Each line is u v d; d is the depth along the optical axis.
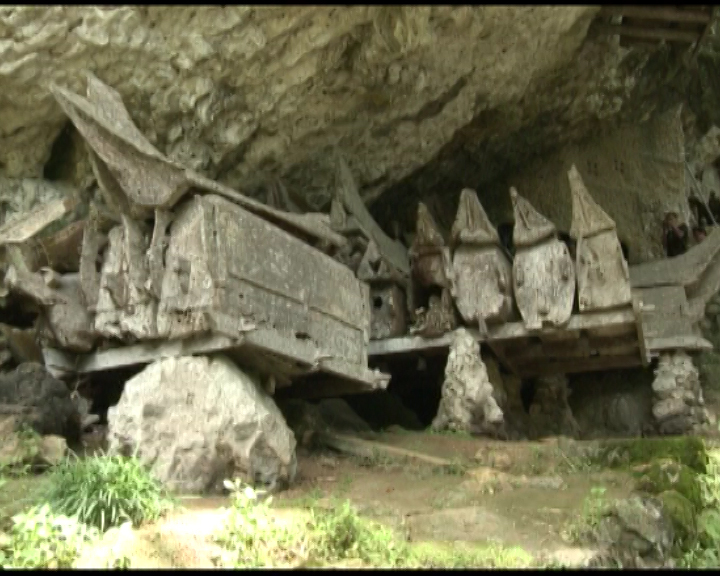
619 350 13.08
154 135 11.26
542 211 16.91
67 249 10.09
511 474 9.91
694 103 18.50
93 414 9.51
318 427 11.59
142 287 8.76
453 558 6.72
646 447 9.77
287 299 9.28
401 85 12.34
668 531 7.60
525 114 15.44
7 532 6.29
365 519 7.54
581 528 7.54
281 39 10.93
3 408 8.33
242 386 8.35
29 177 10.97
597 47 14.62
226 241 8.50
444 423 12.09
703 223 17.59
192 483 8.05
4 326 9.23
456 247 13.28
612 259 12.40
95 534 6.27
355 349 10.63
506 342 13.51
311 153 13.05
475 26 11.84
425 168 15.43
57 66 10.12
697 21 13.83
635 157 17.02
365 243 13.45
